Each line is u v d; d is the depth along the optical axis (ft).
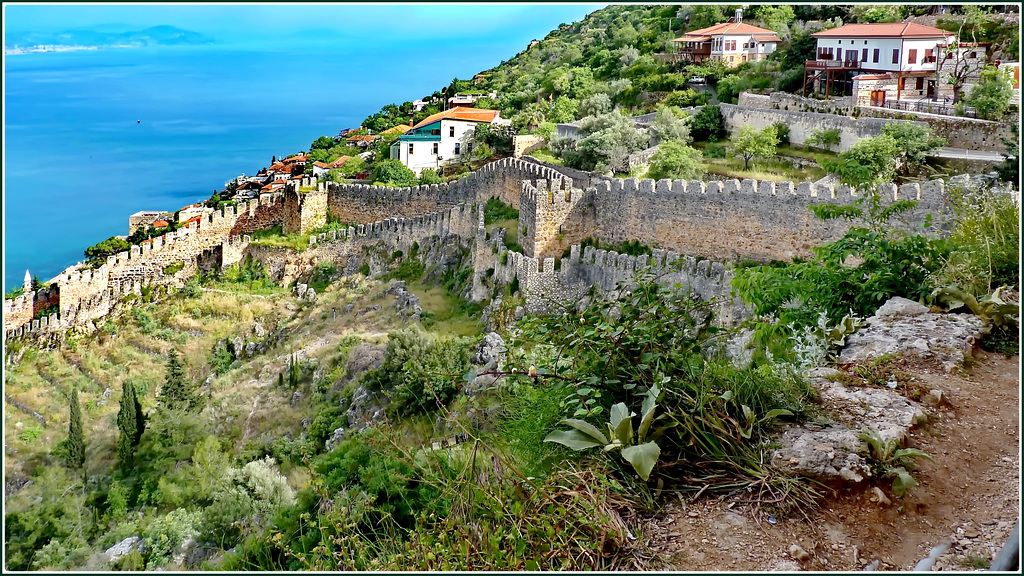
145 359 169.37
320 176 297.12
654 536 25.30
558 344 32.12
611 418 28.22
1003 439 29.94
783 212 116.26
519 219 143.13
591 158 202.08
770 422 29.48
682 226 126.62
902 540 25.02
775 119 206.90
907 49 212.23
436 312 145.79
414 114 435.53
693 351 31.35
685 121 224.74
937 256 46.78
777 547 24.48
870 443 27.94
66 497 104.58
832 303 45.93
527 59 508.94
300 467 89.71
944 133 177.06
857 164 55.83
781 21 323.37
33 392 155.33
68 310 189.16
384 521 31.78
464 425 34.17
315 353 137.90
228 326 177.99
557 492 26.61
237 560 38.14
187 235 207.41
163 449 113.91
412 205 197.36
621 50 352.28
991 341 39.42
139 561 72.54
